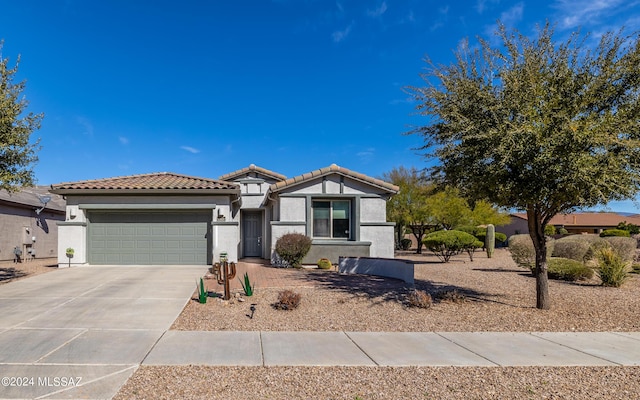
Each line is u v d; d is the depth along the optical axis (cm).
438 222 3070
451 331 783
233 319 841
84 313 868
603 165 779
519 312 936
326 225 1827
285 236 1684
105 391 489
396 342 705
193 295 1056
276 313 891
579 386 522
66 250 1571
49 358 598
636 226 3903
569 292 1196
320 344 686
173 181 1753
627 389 513
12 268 1714
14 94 1223
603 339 738
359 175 1802
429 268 1869
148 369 561
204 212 1672
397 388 510
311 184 1806
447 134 941
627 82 842
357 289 1168
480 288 1260
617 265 1307
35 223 2319
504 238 3900
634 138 812
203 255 1659
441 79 970
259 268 1667
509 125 839
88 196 1638
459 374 558
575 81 862
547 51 904
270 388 505
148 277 1329
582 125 786
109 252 1647
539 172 814
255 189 2288
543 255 976
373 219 1819
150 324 791
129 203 1638
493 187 878
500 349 671
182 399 472
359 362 599
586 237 2409
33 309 900
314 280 1327
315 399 477
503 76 884
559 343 710
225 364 583
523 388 514
